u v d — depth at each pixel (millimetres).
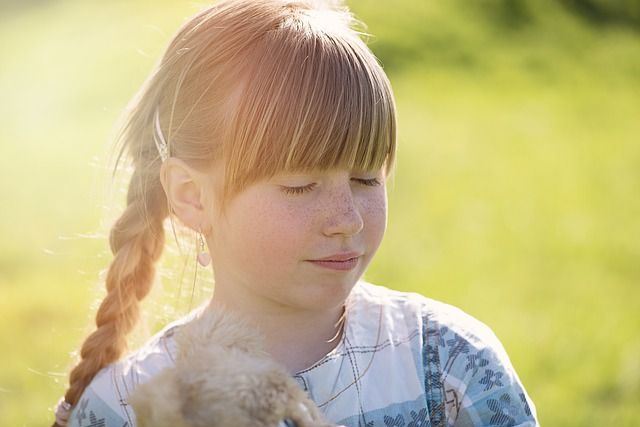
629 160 14461
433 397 2398
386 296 2557
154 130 2510
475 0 22391
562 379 6676
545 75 19594
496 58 19984
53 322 7355
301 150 2162
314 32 2291
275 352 2377
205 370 1782
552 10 22812
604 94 18984
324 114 2172
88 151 13477
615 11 23703
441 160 13820
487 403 2389
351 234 2207
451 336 2457
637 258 10109
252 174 2203
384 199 2326
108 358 2664
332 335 2436
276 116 2180
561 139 15609
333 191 2211
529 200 12266
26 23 21500
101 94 16891
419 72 18734
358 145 2197
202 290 2771
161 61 2541
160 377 1815
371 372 2400
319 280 2223
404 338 2457
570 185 13016
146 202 2592
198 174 2355
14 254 9320
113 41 19312
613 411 6125
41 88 17297
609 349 7242
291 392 1801
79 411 2564
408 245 10211
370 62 2309
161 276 2836
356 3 21016
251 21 2352
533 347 7254
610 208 12062
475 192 12477
